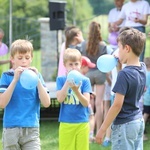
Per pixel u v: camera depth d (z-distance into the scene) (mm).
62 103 6609
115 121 5344
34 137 5703
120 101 5199
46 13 29500
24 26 24875
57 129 10211
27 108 5656
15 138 5633
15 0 29000
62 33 15109
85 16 30922
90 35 8555
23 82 5312
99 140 5320
